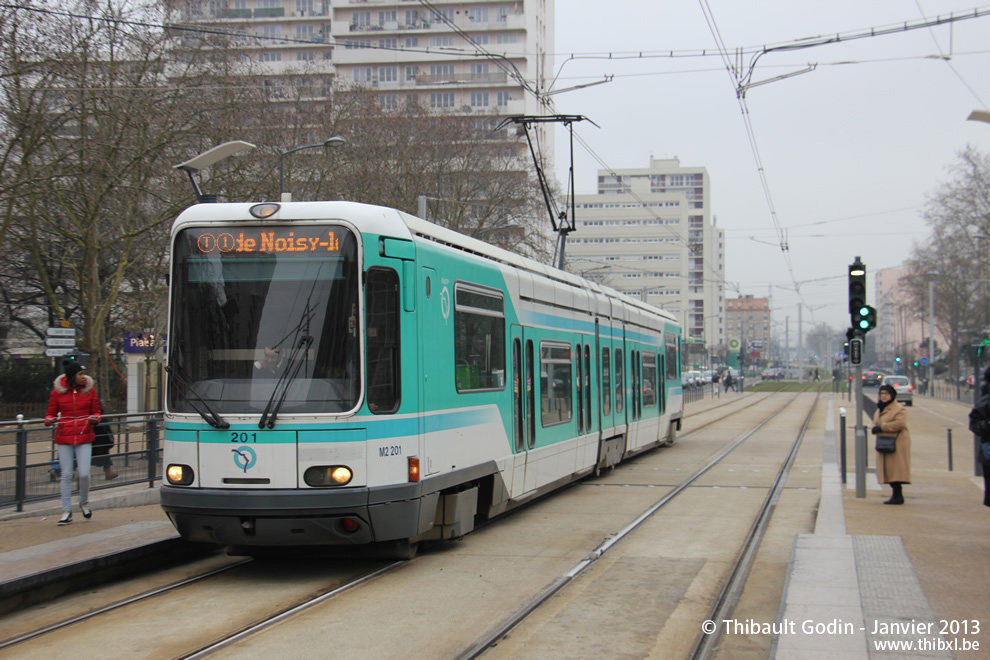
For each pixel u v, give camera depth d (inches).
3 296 1343.5
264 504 311.0
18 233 888.9
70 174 753.6
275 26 3068.4
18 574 295.0
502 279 446.3
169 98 882.1
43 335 1466.5
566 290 561.6
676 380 970.1
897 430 496.7
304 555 372.5
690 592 305.6
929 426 1310.3
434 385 359.9
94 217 783.7
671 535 420.5
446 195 1733.5
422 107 1819.6
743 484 624.4
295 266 326.6
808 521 463.5
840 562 328.5
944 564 328.8
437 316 366.6
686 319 4702.3
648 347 820.0
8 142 749.3
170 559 365.7
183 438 323.9
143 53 856.9
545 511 499.8
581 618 272.2
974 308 2962.6
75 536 370.6
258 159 1208.2
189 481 322.7
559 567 347.6
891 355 5821.9
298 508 310.2
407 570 343.6
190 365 328.5
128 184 905.5
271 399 316.8
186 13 1051.9
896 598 275.3
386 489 321.4
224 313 328.2
